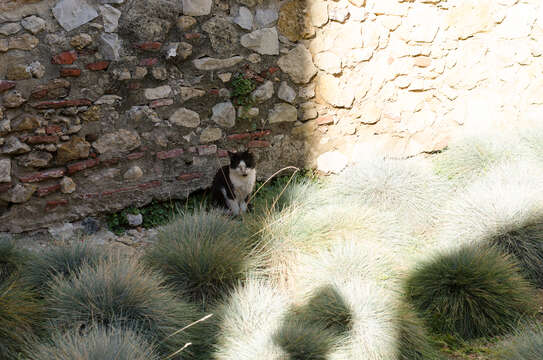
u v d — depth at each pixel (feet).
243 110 17.79
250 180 16.37
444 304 12.00
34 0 13.96
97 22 14.83
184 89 16.58
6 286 10.73
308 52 18.80
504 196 15.51
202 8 16.48
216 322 10.87
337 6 19.08
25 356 9.59
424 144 21.84
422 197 16.92
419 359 10.54
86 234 15.35
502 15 22.16
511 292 12.10
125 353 8.91
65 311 10.21
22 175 14.40
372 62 20.22
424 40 20.97
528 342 10.09
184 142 16.90
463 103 22.31
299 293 12.23
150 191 16.47
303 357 9.66
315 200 16.46
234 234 13.57
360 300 11.12
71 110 14.75
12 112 14.06
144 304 10.36
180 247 12.59
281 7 18.02
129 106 15.75
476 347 11.26
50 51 14.30
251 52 17.69
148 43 15.61
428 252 13.69
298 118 19.16
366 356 10.18
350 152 20.39
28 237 14.65
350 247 13.20
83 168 15.21
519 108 23.21
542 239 14.24
